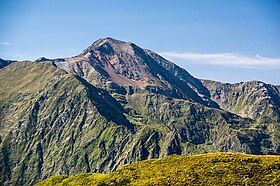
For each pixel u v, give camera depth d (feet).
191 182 236.84
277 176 231.50
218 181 233.55
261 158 264.11
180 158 287.69
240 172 242.37
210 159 271.69
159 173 261.24
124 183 257.34
